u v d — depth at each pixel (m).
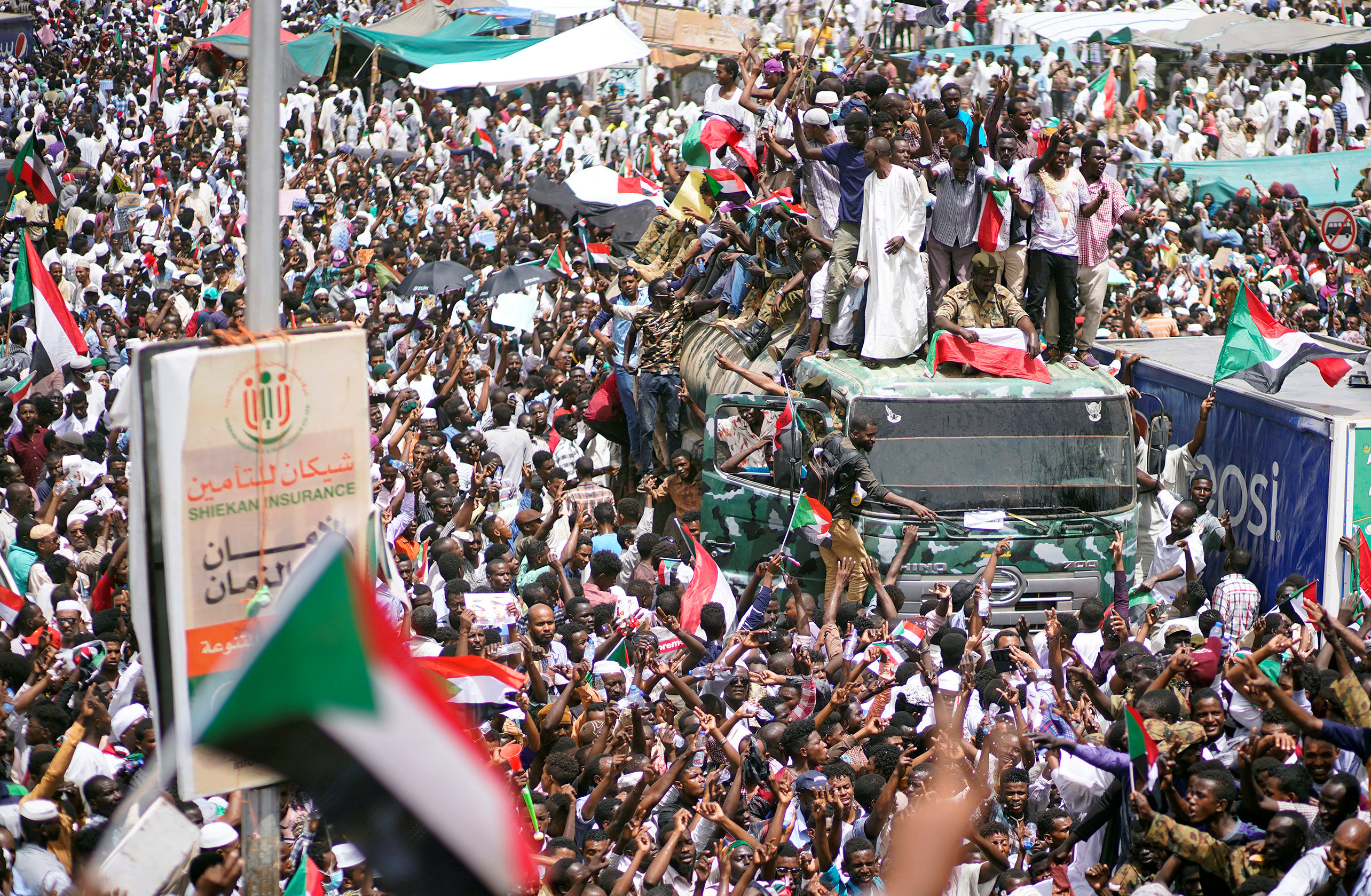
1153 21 51.44
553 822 12.00
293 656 4.56
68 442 20.27
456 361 24.16
